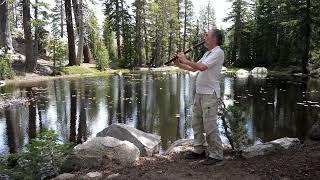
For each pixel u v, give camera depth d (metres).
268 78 30.34
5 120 12.56
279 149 6.20
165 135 10.80
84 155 6.10
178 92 20.16
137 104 16.08
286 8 35.88
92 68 34.66
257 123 12.12
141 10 48.91
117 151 6.20
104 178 5.43
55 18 52.72
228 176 5.21
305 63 34.75
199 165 5.79
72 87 21.94
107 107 15.30
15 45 34.09
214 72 5.62
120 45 48.31
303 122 12.30
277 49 46.47
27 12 27.78
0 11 29.31
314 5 33.34
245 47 52.53
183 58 5.57
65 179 5.48
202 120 6.02
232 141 6.76
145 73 36.44
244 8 55.16
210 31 5.63
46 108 14.86
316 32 33.62
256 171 5.34
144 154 7.04
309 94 19.12
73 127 11.72
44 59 34.12
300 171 5.17
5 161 6.76
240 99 17.23
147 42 54.94
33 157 5.99
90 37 41.31
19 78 26.02
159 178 5.28
